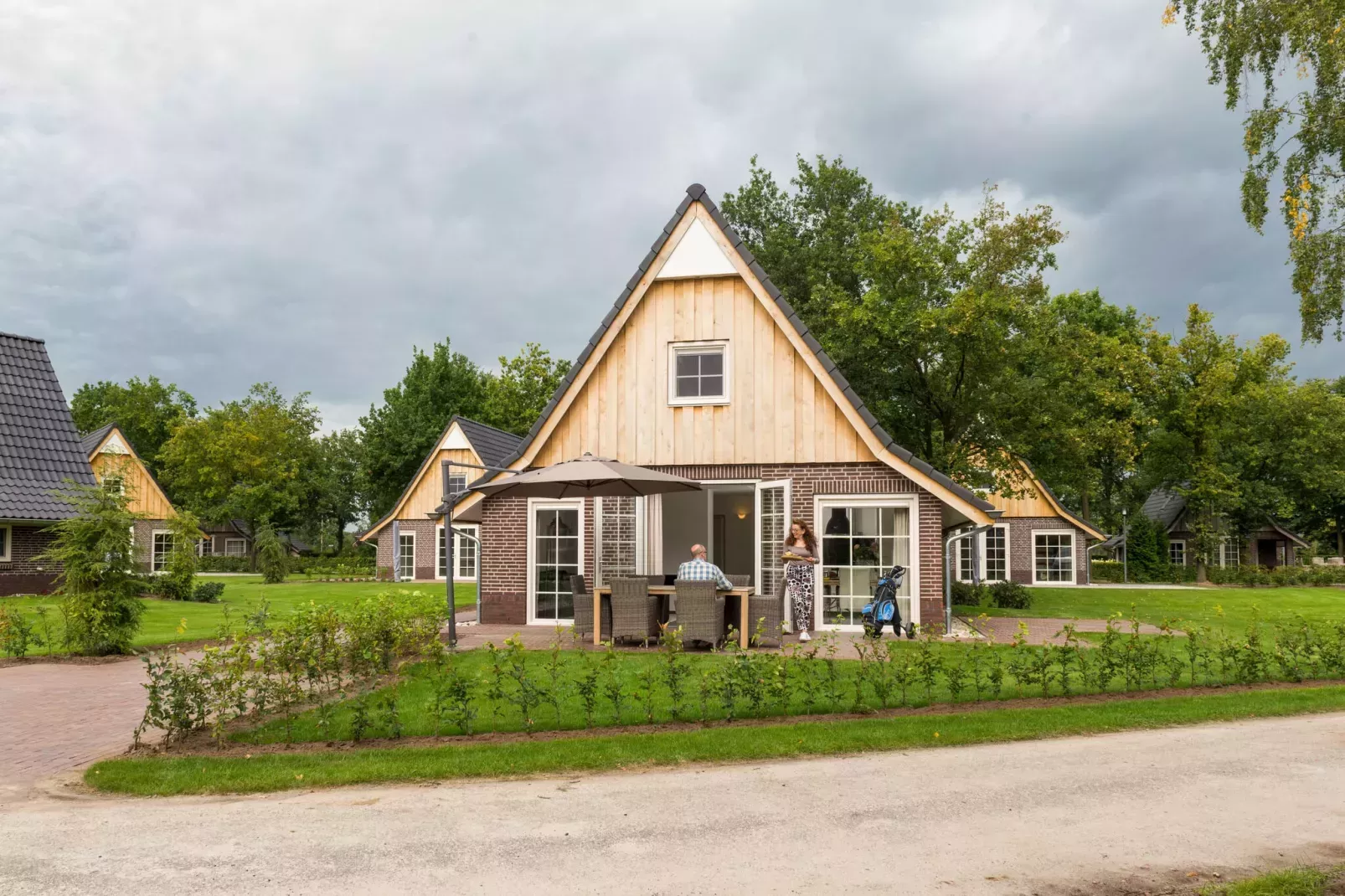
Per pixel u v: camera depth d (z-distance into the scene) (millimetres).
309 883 4711
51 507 24547
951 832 5547
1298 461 45688
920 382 23766
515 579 17047
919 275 22297
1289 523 57219
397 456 59281
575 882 4742
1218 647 13305
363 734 8039
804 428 16156
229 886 4668
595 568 16656
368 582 38312
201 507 55938
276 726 8320
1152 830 5586
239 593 29516
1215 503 41750
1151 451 41969
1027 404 23875
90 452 41656
